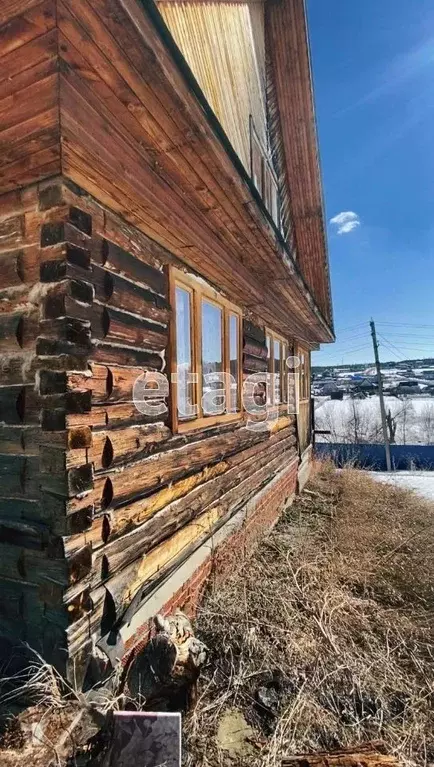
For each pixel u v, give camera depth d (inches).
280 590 133.1
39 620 73.2
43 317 73.7
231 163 86.7
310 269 299.6
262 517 203.3
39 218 75.2
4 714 65.1
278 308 214.4
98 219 83.0
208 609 121.3
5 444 78.2
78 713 61.7
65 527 71.2
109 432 84.6
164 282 110.8
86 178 75.1
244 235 122.5
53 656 71.0
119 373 87.8
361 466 561.0
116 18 49.7
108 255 85.0
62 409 71.5
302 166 257.9
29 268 76.0
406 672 105.4
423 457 582.9
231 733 82.0
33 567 74.0
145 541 97.0
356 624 122.6
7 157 69.3
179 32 105.5
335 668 100.0
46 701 65.1
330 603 128.1
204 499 133.9
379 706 91.4
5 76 57.1
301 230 285.0
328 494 317.1
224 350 157.6
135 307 94.6
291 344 300.7
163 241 108.0
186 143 77.1
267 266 153.4
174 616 101.7
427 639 119.4
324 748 78.8
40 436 74.1
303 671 98.0
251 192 99.8
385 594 146.2
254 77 194.7
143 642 94.5
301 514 252.2
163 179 89.5
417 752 79.9
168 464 109.3
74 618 72.0
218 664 100.0
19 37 51.9
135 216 91.5
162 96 64.1
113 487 84.7
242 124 171.2
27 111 61.1
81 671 72.8
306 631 113.2
